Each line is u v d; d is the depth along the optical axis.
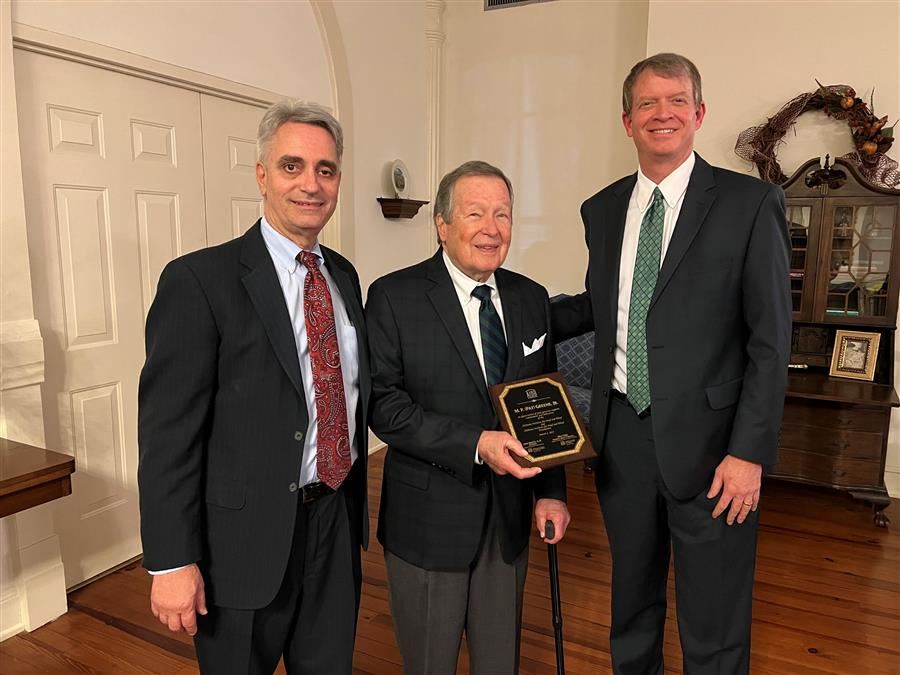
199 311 1.15
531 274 4.71
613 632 1.79
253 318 1.19
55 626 2.31
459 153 4.84
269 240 1.27
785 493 3.57
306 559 1.29
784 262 1.46
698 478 1.52
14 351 2.16
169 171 2.82
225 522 1.19
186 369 1.14
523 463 1.29
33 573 2.28
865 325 3.33
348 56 3.83
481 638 1.47
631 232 1.64
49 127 2.35
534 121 4.56
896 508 3.37
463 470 1.32
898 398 3.07
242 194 3.21
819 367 3.53
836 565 2.75
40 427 2.27
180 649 2.18
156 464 1.13
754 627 2.30
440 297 1.41
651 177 1.59
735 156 3.63
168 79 2.76
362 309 1.43
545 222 4.62
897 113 3.32
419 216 4.68
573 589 2.56
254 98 3.18
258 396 1.19
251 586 1.19
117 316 2.64
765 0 3.49
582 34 4.34
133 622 2.34
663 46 3.73
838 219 3.32
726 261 1.47
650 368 1.53
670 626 2.31
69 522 2.52
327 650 1.35
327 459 1.28
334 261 1.44
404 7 4.33
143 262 2.73
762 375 1.43
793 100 3.40
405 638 1.47
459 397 1.40
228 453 1.20
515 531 1.46
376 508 3.32
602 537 3.00
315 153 1.20
